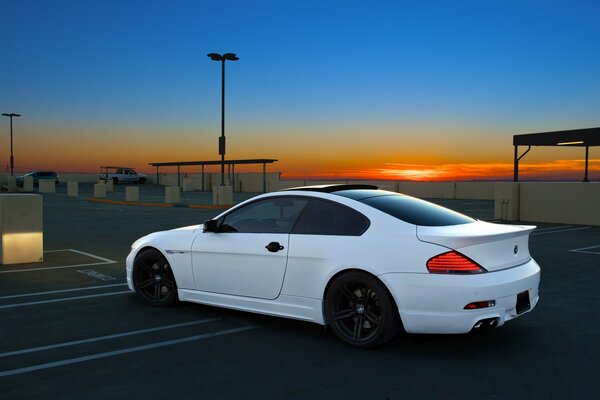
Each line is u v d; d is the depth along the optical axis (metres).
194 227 6.30
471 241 4.37
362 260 4.69
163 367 4.36
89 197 35.41
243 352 4.73
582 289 7.31
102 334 5.27
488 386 3.96
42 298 6.83
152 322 5.70
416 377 4.13
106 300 6.73
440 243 4.42
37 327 5.50
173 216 20.64
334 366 4.38
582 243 12.22
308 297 5.07
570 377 4.12
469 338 5.11
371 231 4.78
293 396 3.79
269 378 4.12
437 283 4.34
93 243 12.41
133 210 24.20
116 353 4.71
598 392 3.85
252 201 5.72
